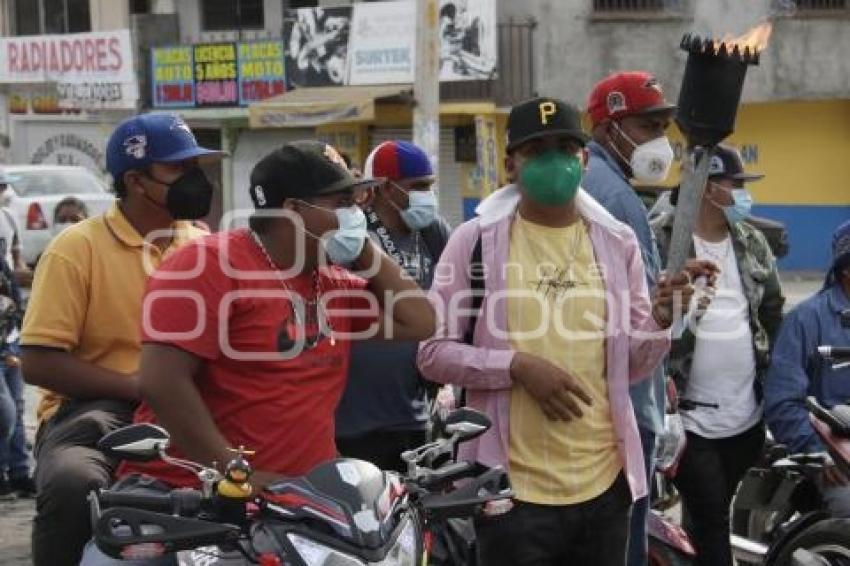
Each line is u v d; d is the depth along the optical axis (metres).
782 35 21.50
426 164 5.70
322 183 3.84
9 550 7.12
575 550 4.68
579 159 4.48
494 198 4.68
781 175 22.16
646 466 5.06
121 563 3.79
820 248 22.09
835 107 21.86
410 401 5.55
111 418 4.75
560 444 4.55
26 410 11.09
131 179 4.88
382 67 22.06
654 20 21.38
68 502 4.43
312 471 3.52
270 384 3.89
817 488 5.59
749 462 6.04
